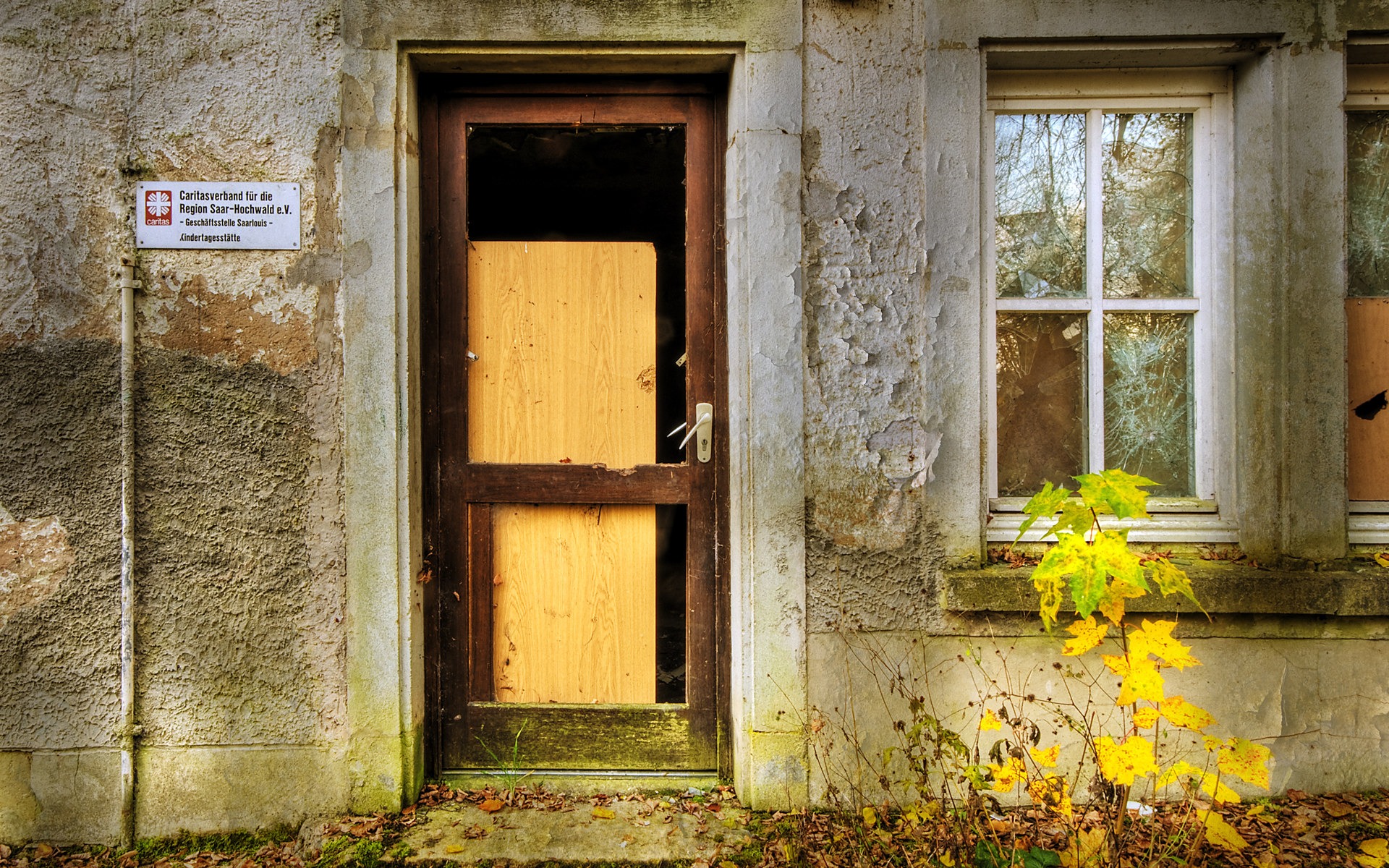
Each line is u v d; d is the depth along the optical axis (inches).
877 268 94.8
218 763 94.0
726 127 101.4
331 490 94.0
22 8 92.3
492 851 87.0
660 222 104.2
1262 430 97.0
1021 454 103.9
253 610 94.0
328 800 94.4
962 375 94.9
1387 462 101.7
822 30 94.3
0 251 92.7
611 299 104.4
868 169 94.7
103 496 93.3
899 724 89.9
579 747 104.2
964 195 94.4
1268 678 95.3
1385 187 103.3
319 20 93.0
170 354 93.5
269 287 93.5
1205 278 101.9
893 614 95.7
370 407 93.7
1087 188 103.3
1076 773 95.7
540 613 104.9
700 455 102.7
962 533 95.5
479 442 104.0
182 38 92.7
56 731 93.3
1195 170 102.1
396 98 93.8
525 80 101.3
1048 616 74.6
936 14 94.0
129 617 92.7
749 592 95.1
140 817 93.7
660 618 105.3
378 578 94.1
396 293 94.4
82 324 93.1
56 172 92.8
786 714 95.2
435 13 93.1
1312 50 93.6
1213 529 100.0
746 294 94.4
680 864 85.4
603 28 93.7
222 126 93.0
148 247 93.0
